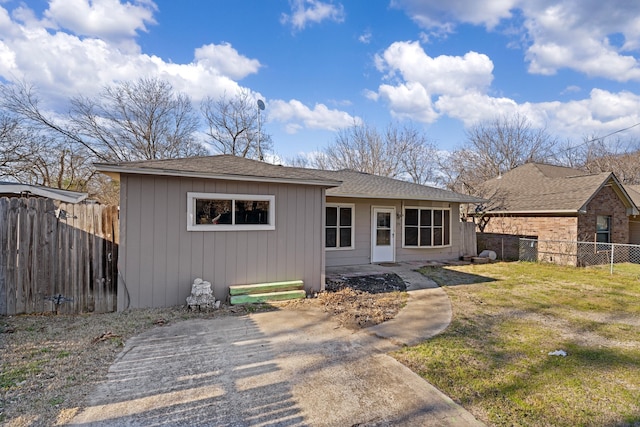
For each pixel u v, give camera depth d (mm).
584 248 11180
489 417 2617
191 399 2811
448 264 10977
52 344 3920
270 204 6328
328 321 5039
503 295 6875
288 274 6508
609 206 12273
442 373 3359
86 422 2457
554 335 4535
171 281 5578
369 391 2990
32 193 9461
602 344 4219
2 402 2674
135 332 4391
